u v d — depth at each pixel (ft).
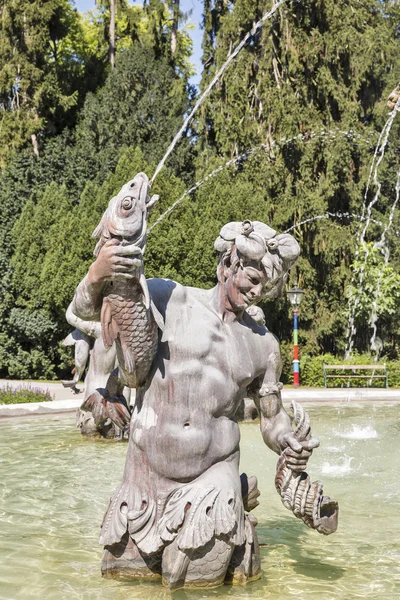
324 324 78.18
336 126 78.18
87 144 87.51
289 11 76.33
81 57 116.88
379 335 81.82
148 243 67.26
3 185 82.84
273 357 11.79
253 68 78.23
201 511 10.64
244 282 11.24
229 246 11.47
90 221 69.15
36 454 25.44
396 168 89.10
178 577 10.75
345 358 73.51
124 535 11.35
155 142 85.97
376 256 78.69
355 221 80.07
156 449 11.09
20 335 72.18
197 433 11.04
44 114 99.50
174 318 11.35
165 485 11.13
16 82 94.53
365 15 80.59
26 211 73.77
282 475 11.39
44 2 95.14
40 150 96.94
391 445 29.04
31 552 13.46
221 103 78.18
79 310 11.17
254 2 75.51
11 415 36.29
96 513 16.89
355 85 79.00
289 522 16.12
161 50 97.50
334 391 50.98
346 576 12.09
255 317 26.71
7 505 17.67
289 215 75.31
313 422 36.86
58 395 49.39
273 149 76.64
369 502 18.49
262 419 11.92
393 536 14.97
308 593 11.09
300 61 77.25
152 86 88.07
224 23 77.46
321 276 79.25
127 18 102.47
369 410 42.60
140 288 10.64
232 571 11.29
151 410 11.19
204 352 11.21
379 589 11.41
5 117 92.17
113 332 10.76
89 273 10.66
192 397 11.09
